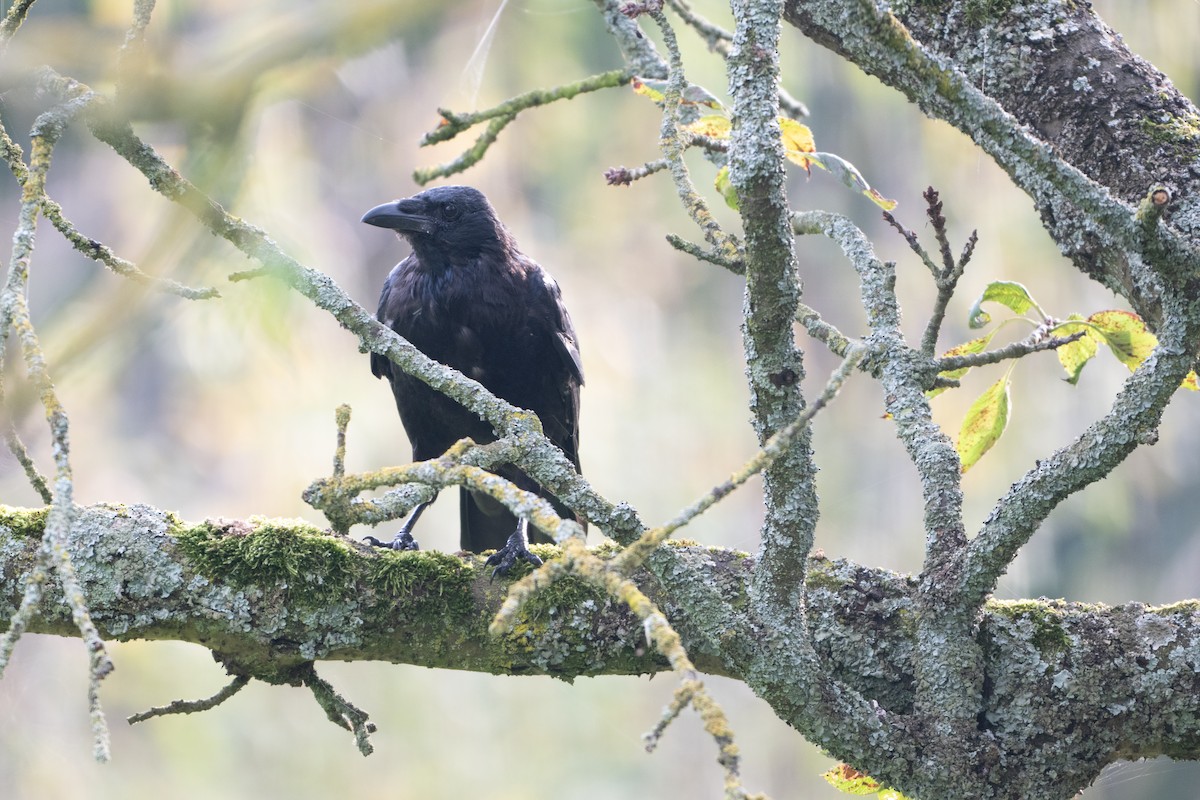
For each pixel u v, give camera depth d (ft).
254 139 17.30
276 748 54.85
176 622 17.04
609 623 17.54
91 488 48.60
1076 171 14.85
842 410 66.39
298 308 21.72
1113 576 58.80
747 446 67.56
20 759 48.55
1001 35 18.75
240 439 51.29
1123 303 51.52
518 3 49.96
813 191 62.28
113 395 46.88
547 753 59.62
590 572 11.93
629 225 66.08
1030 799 16.34
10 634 11.27
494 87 50.83
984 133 16.37
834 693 15.98
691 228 65.51
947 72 14.87
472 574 17.89
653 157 63.00
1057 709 16.60
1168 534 58.85
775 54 14.57
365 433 52.75
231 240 16.39
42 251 41.27
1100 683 16.67
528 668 17.81
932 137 53.16
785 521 15.57
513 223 62.54
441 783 56.03
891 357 17.63
